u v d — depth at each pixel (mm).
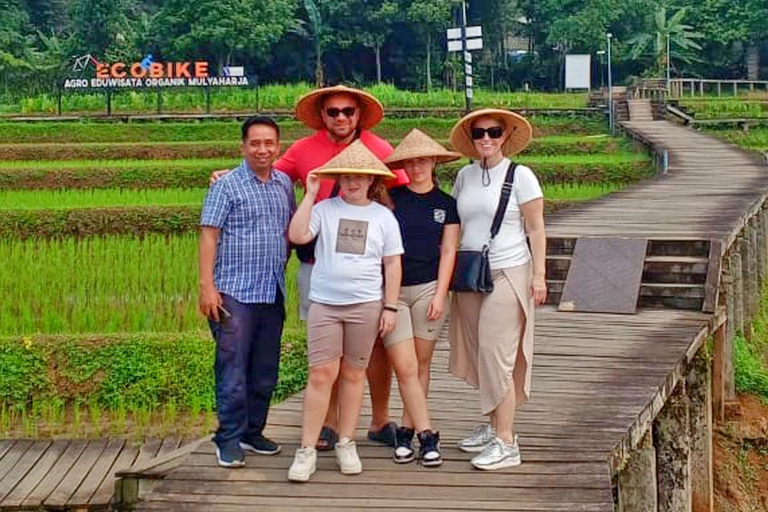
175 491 6059
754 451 11836
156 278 14133
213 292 6195
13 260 14984
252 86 43375
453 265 6398
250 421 6496
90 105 40594
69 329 12180
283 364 10477
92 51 51625
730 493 11180
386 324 6172
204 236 6176
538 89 58875
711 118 39781
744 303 14938
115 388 10242
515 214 6359
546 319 10477
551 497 5930
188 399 10242
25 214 17562
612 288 11000
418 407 6367
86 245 16047
